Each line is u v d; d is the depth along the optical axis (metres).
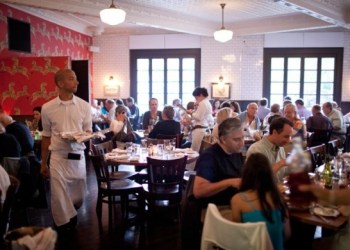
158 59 11.78
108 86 12.06
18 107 7.21
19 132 4.73
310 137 6.33
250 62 11.25
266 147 3.14
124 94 12.01
